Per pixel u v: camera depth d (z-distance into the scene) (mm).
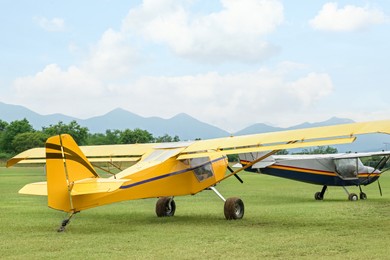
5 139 119500
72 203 10469
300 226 11211
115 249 8469
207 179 13750
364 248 8352
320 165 20344
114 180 10445
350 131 9977
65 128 114125
